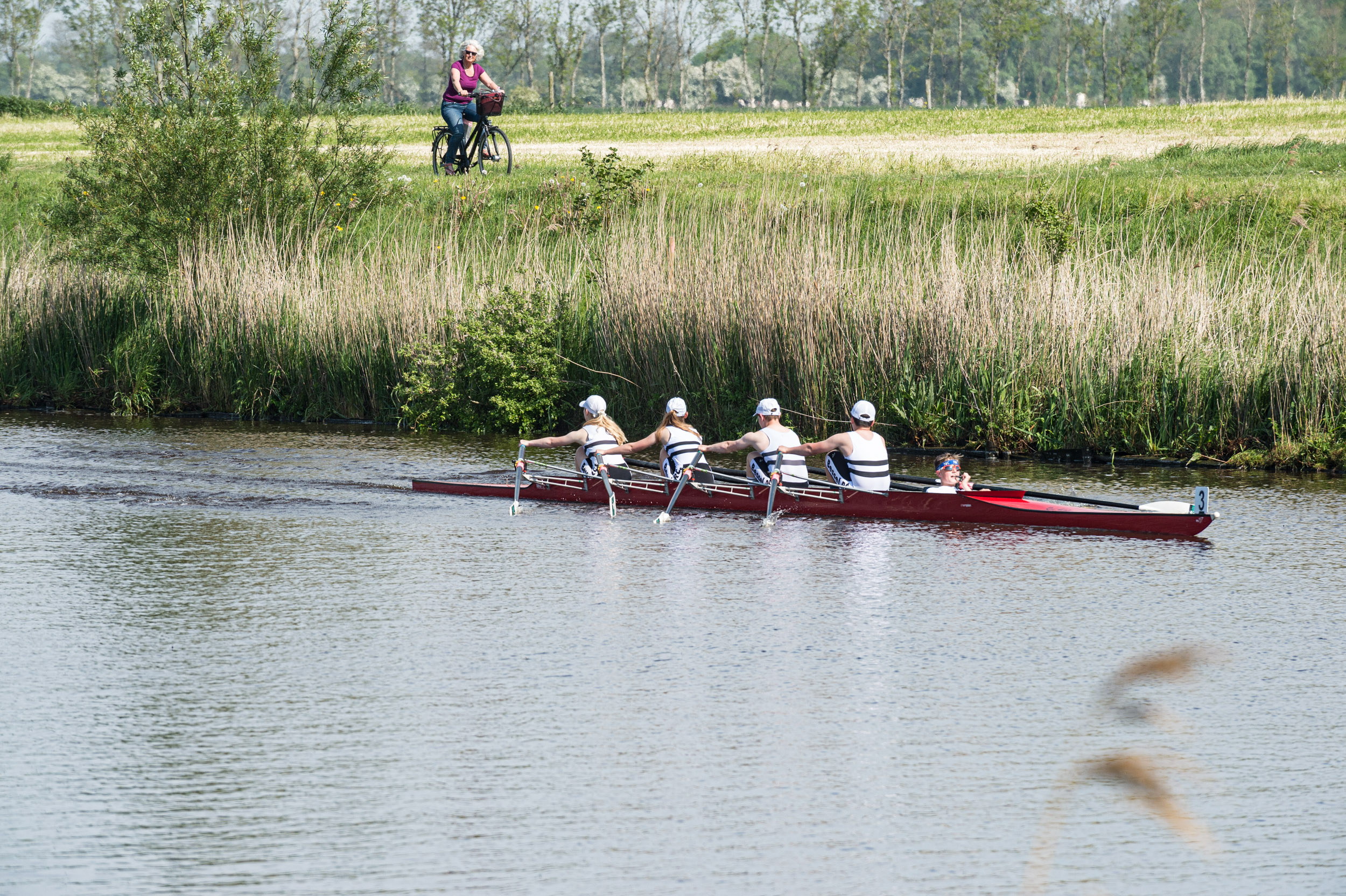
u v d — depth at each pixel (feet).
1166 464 201.16
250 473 195.62
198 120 287.89
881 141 555.28
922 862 67.92
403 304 252.42
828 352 219.41
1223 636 110.22
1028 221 292.40
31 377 281.74
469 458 211.41
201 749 84.28
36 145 618.03
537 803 75.56
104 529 156.56
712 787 77.87
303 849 69.36
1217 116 610.24
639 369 233.76
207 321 263.90
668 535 153.99
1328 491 176.55
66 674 100.17
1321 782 78.69
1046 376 211.82
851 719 89.92
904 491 161.89
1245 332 207.82
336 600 123.24
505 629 113.09
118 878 65.82
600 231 290.15
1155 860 68.23
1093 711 91.25
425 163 470.39
